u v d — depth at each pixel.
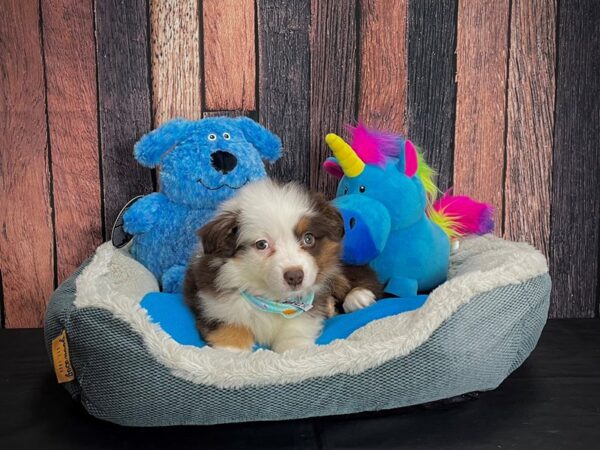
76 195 0.75
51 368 0.63
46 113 0.73
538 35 0.75
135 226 0.67
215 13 0.72
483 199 0.78
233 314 0.54
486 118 0.77
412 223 0.64
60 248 0.76
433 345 0.48
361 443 0.47
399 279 0.64
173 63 0.73
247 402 0.46
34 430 0.50
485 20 0.75
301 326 0.56
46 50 0.71
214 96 0.74
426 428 0.49
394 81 0.75
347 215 0.60
